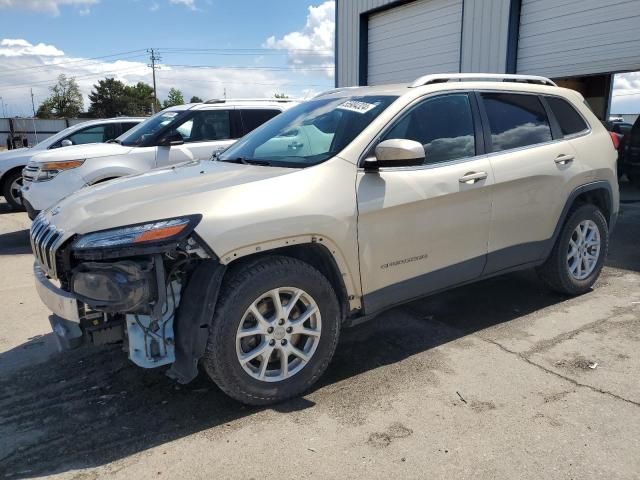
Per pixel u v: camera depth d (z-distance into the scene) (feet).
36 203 23.44
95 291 8.96
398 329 14.01
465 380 11.24
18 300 17.22
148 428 9.87
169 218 9.22
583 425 9.53
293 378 10.46
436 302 15.85
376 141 11.36
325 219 10.30
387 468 8.53
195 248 9.36
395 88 12.80
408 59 42.29
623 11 27.73
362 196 10.84
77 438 9.61
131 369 12.19
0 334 14.47
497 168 12.91
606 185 15.66
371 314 11.54
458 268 12.64
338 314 10.89
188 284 9.59
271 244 9.80
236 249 9.44
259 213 9.69
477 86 13.35
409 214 11.48
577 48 30.30
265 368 10.13
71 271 9.48
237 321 9.61
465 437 9.27
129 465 8.80
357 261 10.91
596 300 15.71
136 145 24.61
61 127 159.74
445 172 12.03
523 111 14.12
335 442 9.24
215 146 25.17
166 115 26.17
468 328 13.96
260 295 9.81
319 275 10.46
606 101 44.29
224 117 25.84
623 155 37.24
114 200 10.17
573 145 14.82
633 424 9.52
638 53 27.35
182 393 11.08
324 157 11.16
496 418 9.82
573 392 10.64
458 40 37.50
